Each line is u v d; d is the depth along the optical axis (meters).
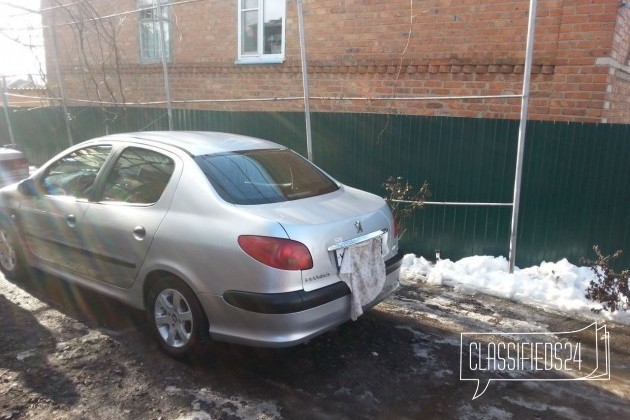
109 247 4.05
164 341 3.83
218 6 8.46
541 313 4.87
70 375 3.58
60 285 5.19
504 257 6.06
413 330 4.45
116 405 3.26
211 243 3.41
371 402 3.38
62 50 10.91
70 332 4.20
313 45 7.57
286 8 7.74
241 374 3.66
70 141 9.70
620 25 5.57
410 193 6.55
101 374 3.60
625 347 4.24
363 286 3.66
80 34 9.32
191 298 3.58
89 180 4.38
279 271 3.21
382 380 3.65
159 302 3.83
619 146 5.41
